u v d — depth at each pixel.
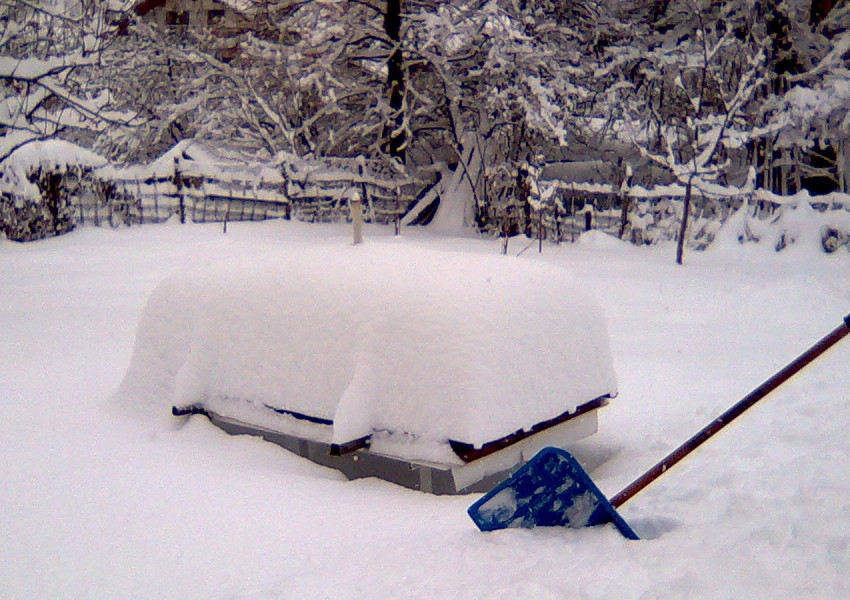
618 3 20.61
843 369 6.52
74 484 4.68
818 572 2.83
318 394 5.02
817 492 3.69
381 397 4.82
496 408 4.59
